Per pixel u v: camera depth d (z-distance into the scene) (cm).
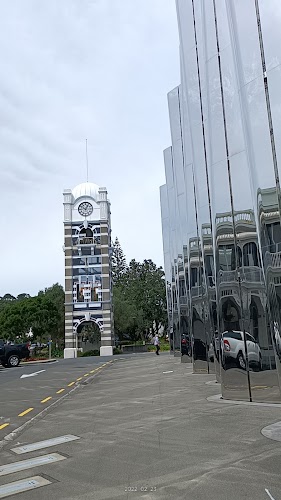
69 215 5438
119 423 894
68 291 5284
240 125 1170
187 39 1498
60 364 3344
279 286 905
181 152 2161
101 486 527
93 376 2109
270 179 945
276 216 930
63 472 592
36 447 743
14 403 1332
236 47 1021
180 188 2178
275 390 1050
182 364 2417
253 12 984
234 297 1145
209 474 539
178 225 2500
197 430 774
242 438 694
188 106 1527
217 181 1212
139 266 9600
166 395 1254
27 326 5975
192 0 1455
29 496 510
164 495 483
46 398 1415
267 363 1069
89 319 5206
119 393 1388
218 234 1198
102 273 5306
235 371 1112
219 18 1208
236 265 1154
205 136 1333
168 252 3497
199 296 1841
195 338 1855
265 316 1087
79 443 747
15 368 3120
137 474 562
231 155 1182
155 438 739
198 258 1853
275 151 937
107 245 5369
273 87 944
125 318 6956
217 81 1216
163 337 8175
